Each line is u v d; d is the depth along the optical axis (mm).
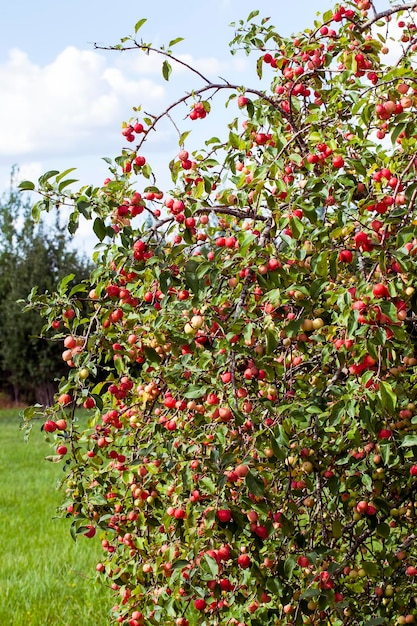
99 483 3377
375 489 3098
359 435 2875
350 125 3363
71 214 2930
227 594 3260
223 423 2689
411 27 3914
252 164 3020
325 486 3068
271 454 2809
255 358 2629
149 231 2951
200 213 3006
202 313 2783
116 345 3111
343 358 2809
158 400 3410
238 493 2686
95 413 3494
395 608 3264
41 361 24844
